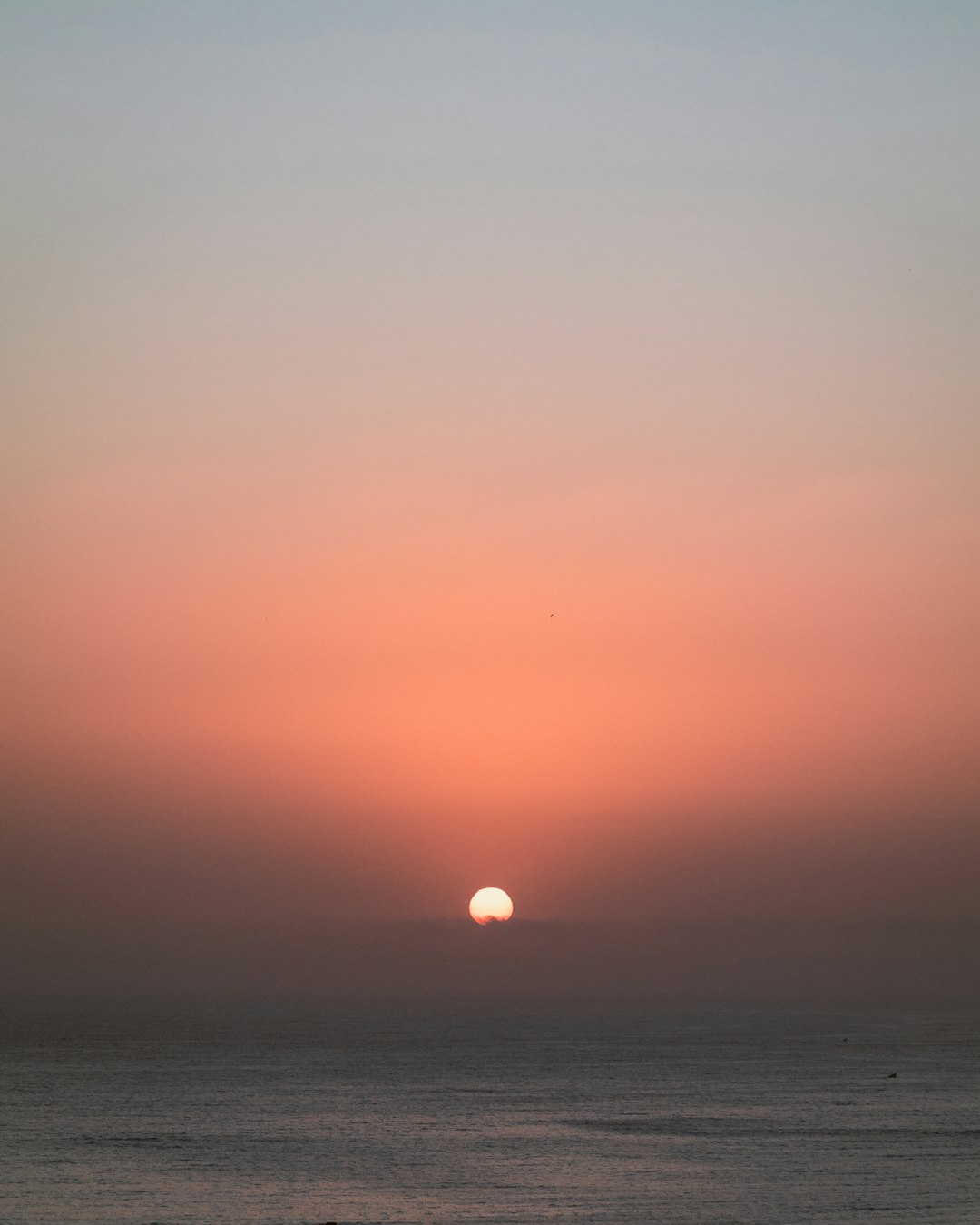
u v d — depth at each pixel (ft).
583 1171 228.22
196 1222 186.70
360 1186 215.72
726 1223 183.73
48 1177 225.15
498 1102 350.43
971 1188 208.74
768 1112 321.11
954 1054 556.92
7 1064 507.30
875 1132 277.23
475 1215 190.90
